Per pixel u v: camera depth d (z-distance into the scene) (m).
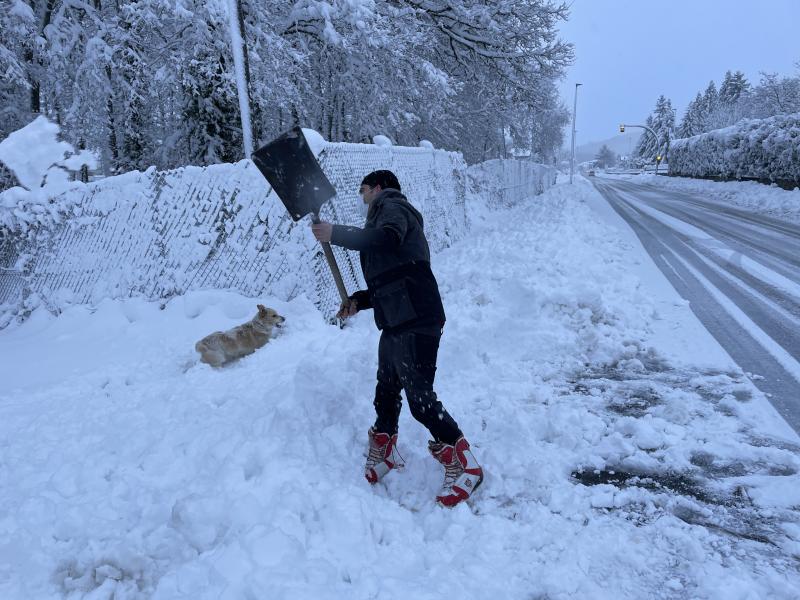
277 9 13.12
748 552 2.14
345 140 17.66
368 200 2.83
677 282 7.00
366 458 2.99
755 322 5.25
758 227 13.10
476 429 3.26
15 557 2.23
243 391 4.02
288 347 5.00
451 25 16.64
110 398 4.20
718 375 3.99
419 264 2.58
